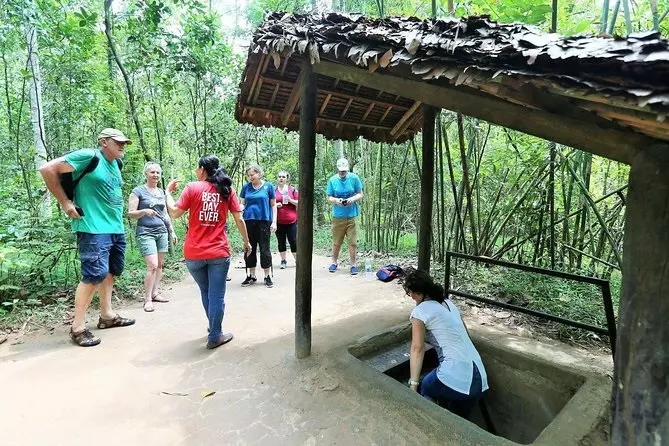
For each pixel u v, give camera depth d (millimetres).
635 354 1119
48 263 4473
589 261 4414
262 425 2059
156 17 5090
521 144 4246
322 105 3346
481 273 4445
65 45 5633
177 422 2086
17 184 5031
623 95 915
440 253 5129
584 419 2012
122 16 5359
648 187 1086
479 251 4789
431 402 2176
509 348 2863
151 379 2516
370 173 6852
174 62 5648
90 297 3084
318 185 9461
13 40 5238
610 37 1060
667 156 1057
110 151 3154
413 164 6723
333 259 5551
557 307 3443
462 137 4043
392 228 6930
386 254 6289
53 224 4082
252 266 4852
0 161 5891
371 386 2328
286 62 2543
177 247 6652
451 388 2340
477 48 1237
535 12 3387
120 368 2660
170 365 2705
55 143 6723
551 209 3732
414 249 6508
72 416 2127
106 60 6820
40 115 5637
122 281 4457
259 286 4805
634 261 1119
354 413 2117
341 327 3357
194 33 5629
